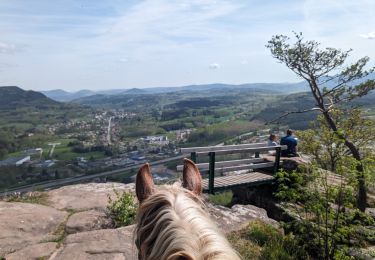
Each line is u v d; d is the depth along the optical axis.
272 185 9.97
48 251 4.17
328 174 5.73
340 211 5.50
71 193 6.64
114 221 5.35
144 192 1.24
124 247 4.18
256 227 5.38
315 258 5.31
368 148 12.37
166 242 0.93
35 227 4.88
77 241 4.40
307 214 5.88
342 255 4.98
